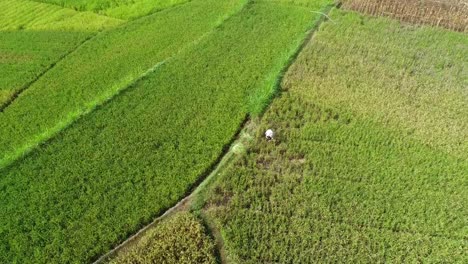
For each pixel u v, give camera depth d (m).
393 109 24.66
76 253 18.27
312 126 23.78
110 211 19.84
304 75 27.12
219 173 21.62
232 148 22.80
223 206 20.12
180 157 22.34
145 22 33.62
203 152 22.61
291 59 28.41
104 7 35.81
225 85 26.72
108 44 31.25
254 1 35.22
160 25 33.22
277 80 26.66
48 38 32.12
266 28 31.84
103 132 23.59
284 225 19.14
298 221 19.33
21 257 18.12
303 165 21.88
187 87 26.64
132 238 18.95
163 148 22.83
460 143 22.86
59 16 34.75
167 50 30.34
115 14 34.94
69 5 36.12
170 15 34.41
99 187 20.83
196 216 19.64
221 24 32.28
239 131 24.02
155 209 19.92
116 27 33.25
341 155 22.17
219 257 18.30
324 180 21.00
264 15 33.38
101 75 28.20
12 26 33.41
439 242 18.66
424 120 24.03
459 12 31.62
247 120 24.70
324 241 18.58
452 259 18.09
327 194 20.38
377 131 23.39
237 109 25.14
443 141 22.86
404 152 22.30
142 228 19.36
